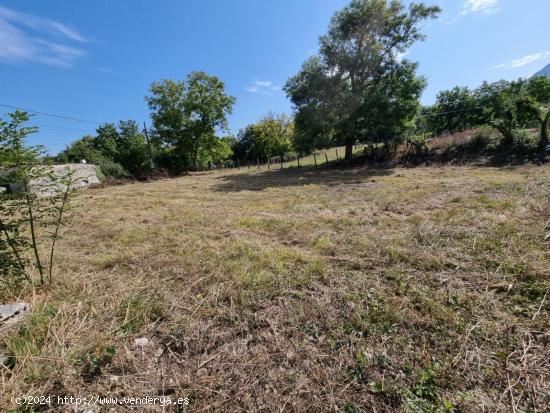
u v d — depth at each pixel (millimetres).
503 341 1760
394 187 8039
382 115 14234
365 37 15164
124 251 3828
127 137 24922
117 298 2484
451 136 14266
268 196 8367
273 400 1448
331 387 1506
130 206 7848
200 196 9266
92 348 1842
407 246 3400
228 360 1753
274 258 3270
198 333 2018
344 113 14922
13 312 2150
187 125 25719
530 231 3389
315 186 9648
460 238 3453
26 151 2348
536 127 12672
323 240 3783
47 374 1616
